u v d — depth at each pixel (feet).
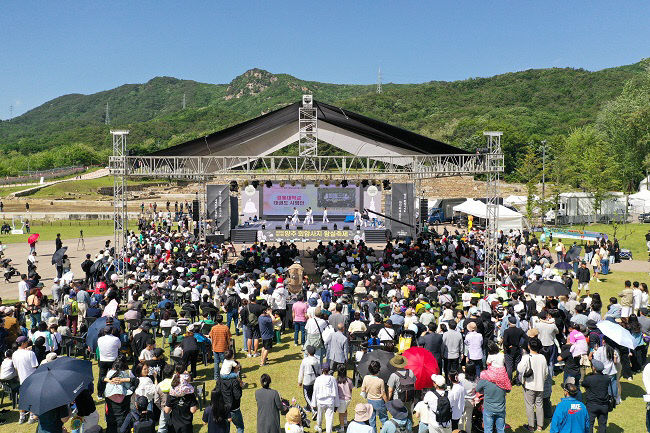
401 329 41.81
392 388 29.17
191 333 38.91
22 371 34.47
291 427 25.70
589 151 199.00
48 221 192.95
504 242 106.22
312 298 47.62
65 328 44.47
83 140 529.45
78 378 25.88
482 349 37.17
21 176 336.70
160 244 94.22
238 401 28.99
